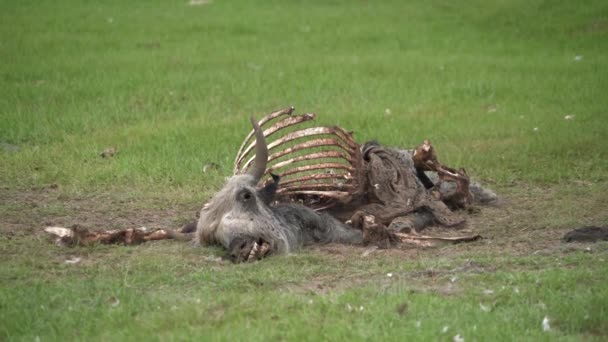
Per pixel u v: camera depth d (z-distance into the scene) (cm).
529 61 5316
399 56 5531
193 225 2444
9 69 4775
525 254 2227
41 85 4447
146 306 1775
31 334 1662
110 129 3816
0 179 3075
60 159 3319
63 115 3941
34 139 3641
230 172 3142
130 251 2264
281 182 2533
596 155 3381
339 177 2525
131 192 2942
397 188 2567
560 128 3794
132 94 4362
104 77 4678
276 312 1720
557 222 2569
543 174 3159
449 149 3506
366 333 1606
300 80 4753
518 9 6881
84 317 1722
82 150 3441
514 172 3250
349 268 2086
